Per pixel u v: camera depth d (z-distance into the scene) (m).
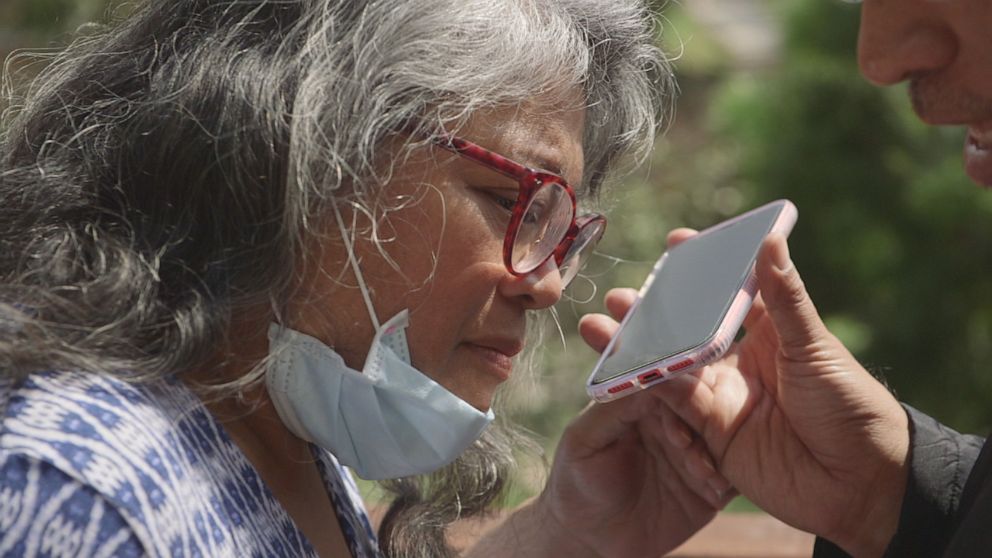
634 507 2.82
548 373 7.29
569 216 2.02
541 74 1.98
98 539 1.55
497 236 1.96
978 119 1.96
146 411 1.72
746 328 2.72
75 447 1.59
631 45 2.24
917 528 2.37
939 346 7.20
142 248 1.84
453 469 2.58
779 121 7.66
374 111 1.84
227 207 1.85
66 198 1.89
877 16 1.96
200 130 1.85
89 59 2.00
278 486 2.05
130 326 1.78
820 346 2.43
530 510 2.87
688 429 2.70
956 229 7.21
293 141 1.81
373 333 1.93
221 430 1.84
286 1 1.90
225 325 1.84
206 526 1.70
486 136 1.94
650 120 2.37
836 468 2.51
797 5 7.70
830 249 7.40
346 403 1.95
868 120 7.52
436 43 1.88
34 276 1.82
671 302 2.63
